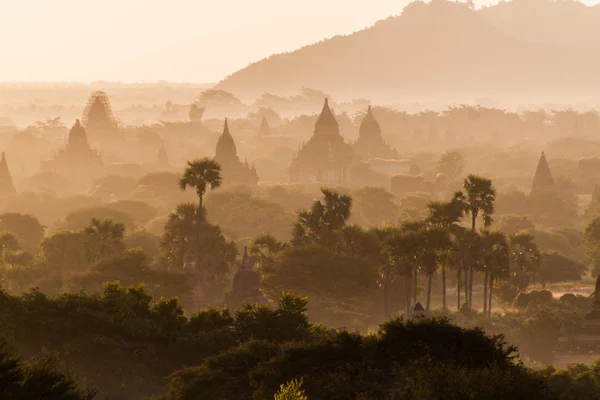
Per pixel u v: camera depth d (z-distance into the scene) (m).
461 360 188.38
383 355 195.25
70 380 160.00
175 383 199.38
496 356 191.75
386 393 179.62
